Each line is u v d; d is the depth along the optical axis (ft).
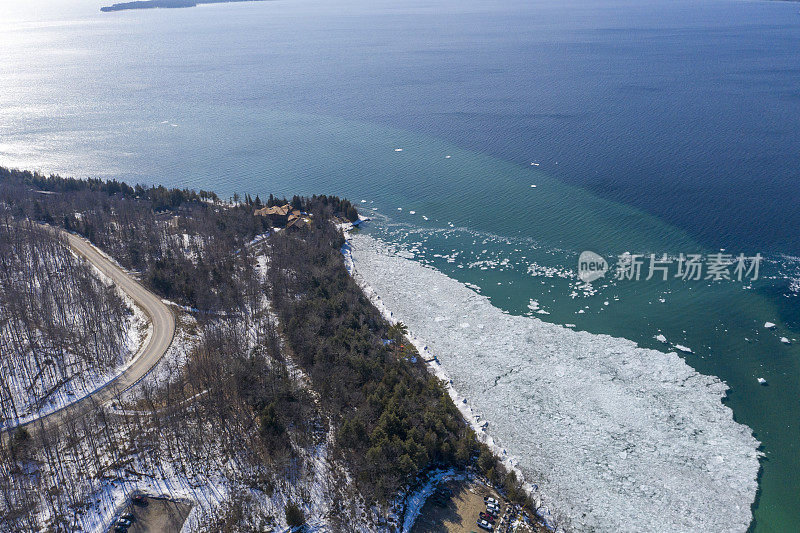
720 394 337.52
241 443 290.35
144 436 290.35
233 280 451.94
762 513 267.59
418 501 271.49
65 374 332.60
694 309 420.36
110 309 397.39
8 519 242.17
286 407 309.83
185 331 387.14
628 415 324.80
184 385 331.36
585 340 388.78
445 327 411.75
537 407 334.24
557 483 286.25
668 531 260.42
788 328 394.32
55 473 265.95
